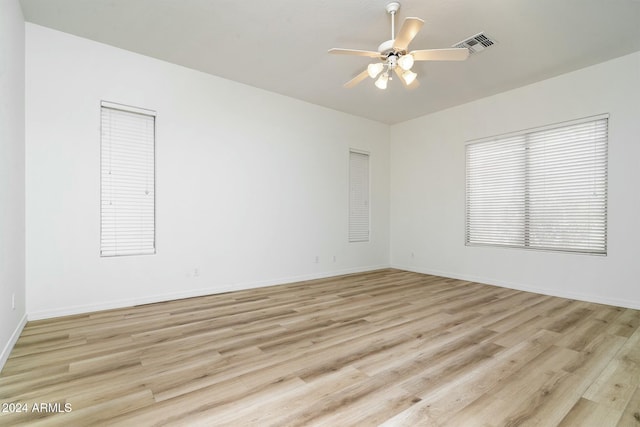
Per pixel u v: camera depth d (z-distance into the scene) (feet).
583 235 12.91
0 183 6.83
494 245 15.83
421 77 13.69
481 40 10.69
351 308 11.61
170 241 12.68
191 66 13.00
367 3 8.95
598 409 5.48
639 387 6.18
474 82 14.20
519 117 14.80
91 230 11.00
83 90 10.89
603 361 7.30
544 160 14.07
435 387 6.20
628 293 11.68
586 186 12.84
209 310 11.31
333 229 18.21
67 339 8.54
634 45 11.06
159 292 12.41
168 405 5.57
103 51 11.28
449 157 17.80
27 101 9.92
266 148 15.47
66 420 5.14
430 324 9.86
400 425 5.06
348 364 7.16
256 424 5.07
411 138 19.94
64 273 10.51
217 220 13.92
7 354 7.32
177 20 9.89
